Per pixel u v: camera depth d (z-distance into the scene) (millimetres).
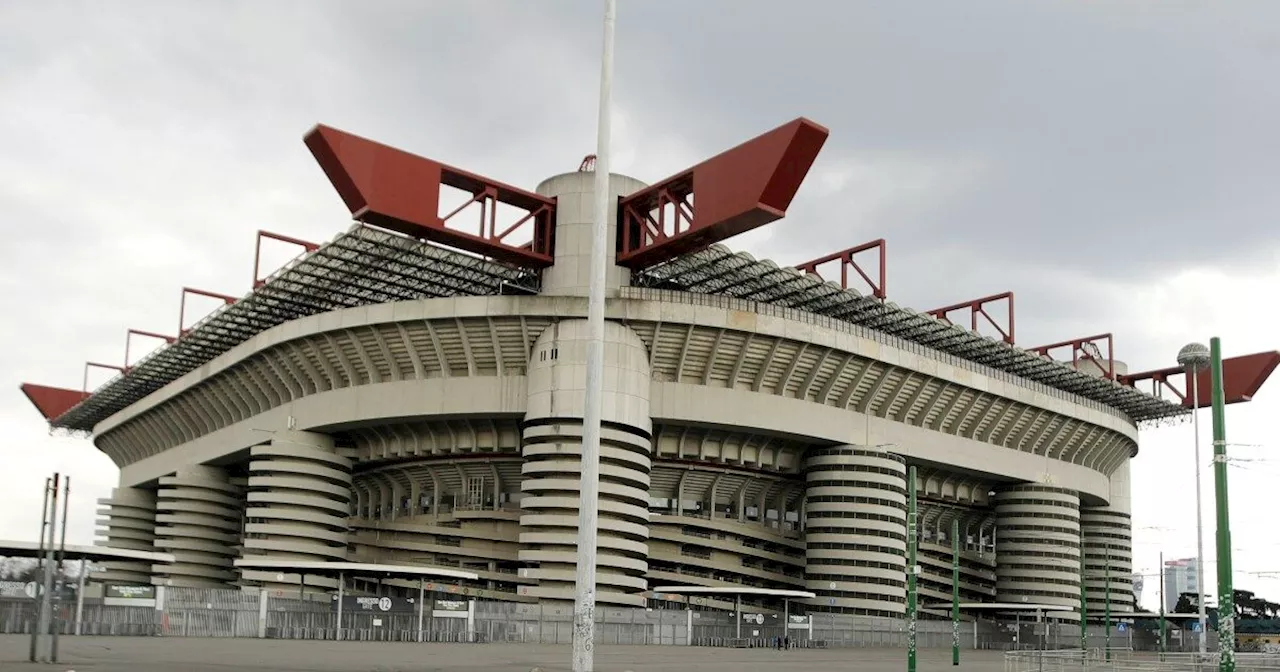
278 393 97562
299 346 91688
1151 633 114625
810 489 96438
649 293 85375
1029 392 108688
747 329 86625
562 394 81375
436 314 84250
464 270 86312
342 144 73000
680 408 87312
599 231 25984
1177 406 122812
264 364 96312
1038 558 112188
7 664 35625
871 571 93875
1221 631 28094
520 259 84125
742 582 95688
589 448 24922
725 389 88875
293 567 71000
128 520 125750
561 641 74312
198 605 62656
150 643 52656
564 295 83625
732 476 95062
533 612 74125
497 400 84812
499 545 89188
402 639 68812
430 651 55375
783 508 99438
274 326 96938
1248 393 119125
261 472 94312
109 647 47844
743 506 97188
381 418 88500
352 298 93062
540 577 79938
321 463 93625
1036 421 111312
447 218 77750
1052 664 60406
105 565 121312
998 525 115375
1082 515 128625
